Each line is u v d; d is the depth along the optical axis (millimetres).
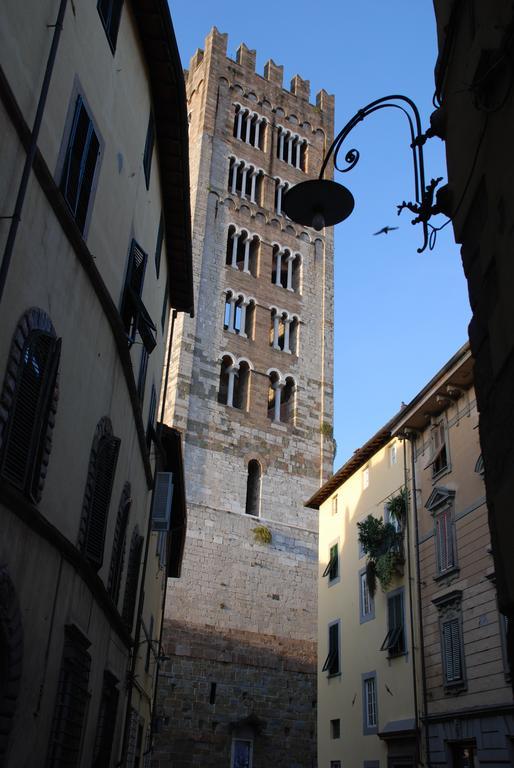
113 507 17203
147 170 20516
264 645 49906
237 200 67375
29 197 11188
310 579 54094
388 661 32875
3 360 10141
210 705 46438
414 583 31719
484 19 9836
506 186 9109
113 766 18797
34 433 11180
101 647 16266
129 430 19109
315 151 76312
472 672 26234
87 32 14258
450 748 27062
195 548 50875
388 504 34812
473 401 29406
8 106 10258
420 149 11141
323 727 38750
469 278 11023
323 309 67312
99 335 15070
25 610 10930
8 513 10188
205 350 58625
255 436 57625
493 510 9719
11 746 10477
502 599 9281
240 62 74938
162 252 25422
